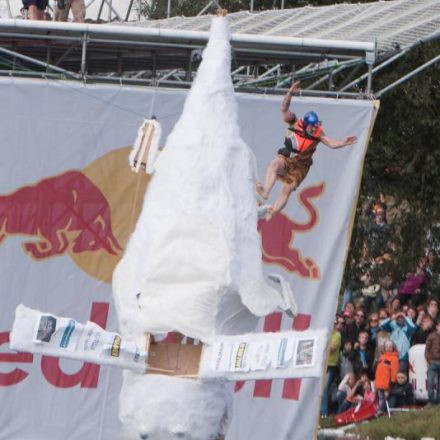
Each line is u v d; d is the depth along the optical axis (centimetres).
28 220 3559
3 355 3541
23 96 3547
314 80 4794
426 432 4306
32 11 4122
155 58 3906
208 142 2886
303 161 3350
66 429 3550
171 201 2848
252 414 3597
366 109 3612
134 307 2825
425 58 5041
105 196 3575
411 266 5231
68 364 3559
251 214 2883
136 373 2753
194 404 2741
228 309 2811
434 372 4647
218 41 2983
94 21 5150
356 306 5141
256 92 3653
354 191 3619
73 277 3569
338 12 4322
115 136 3572
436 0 4219
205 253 2791
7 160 3550
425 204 5238
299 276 3619
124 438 2795
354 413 4681
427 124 5131
